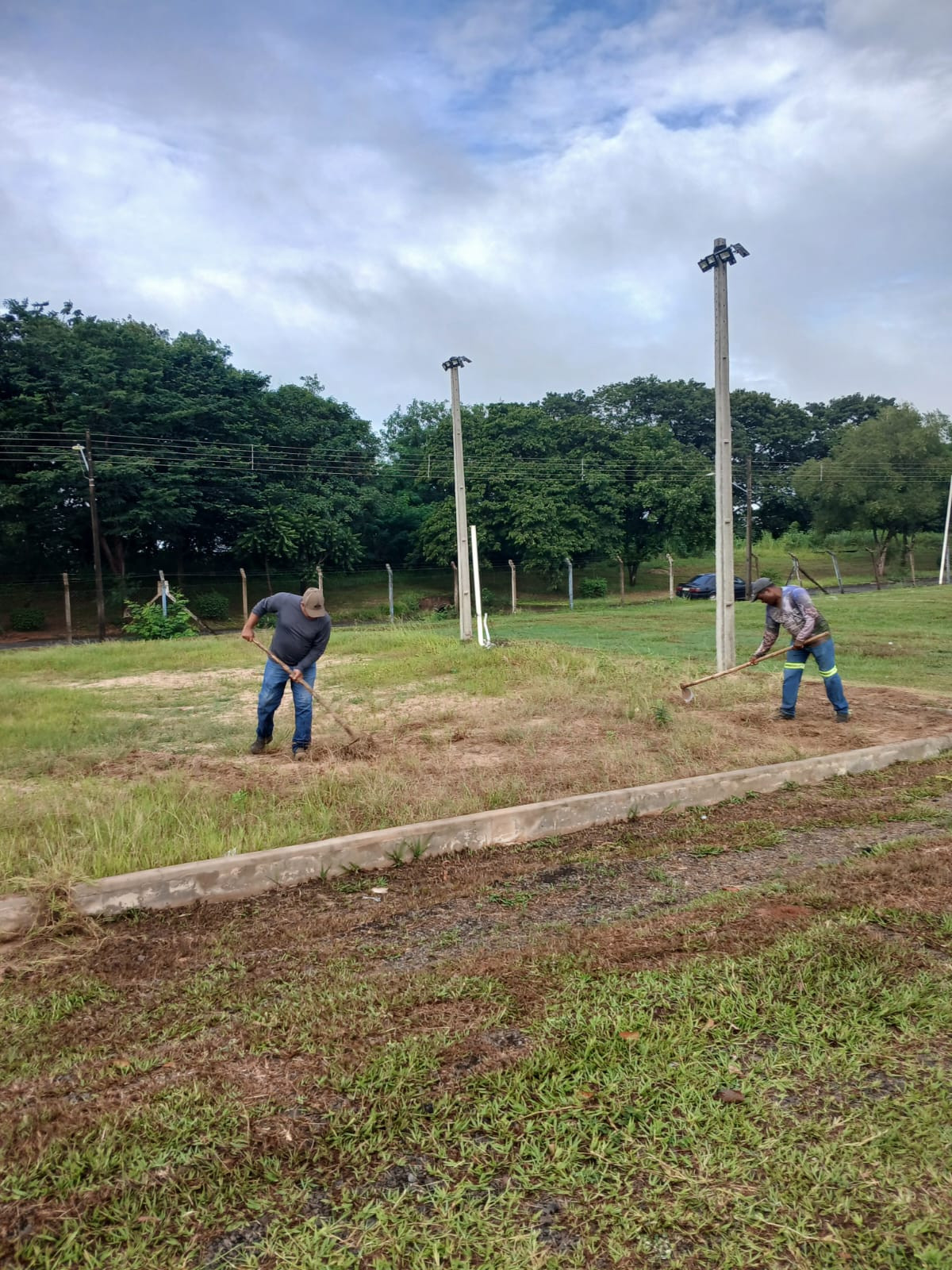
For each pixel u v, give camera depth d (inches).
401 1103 95.4
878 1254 72.8
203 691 456.1
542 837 204.4
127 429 1386.6
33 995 125.4
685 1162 85.0
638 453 1812.3
